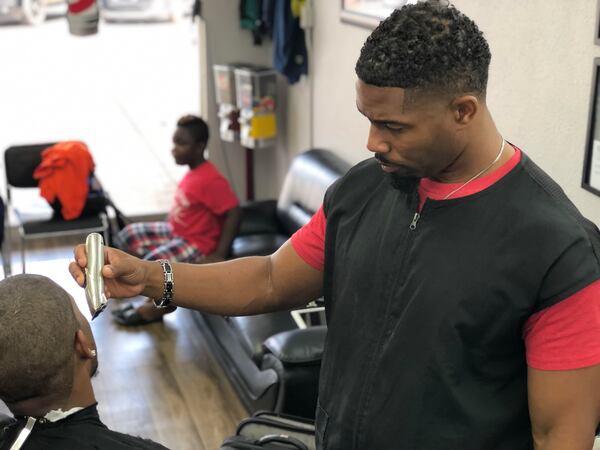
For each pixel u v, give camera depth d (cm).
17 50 918
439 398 140
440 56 124
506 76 298
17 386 153
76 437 160
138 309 441
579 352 130
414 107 127
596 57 248
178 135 439
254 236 465
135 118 772
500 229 135
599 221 258
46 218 475
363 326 150
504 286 134
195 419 361
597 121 250
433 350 139
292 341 309
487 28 306
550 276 131
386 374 144
